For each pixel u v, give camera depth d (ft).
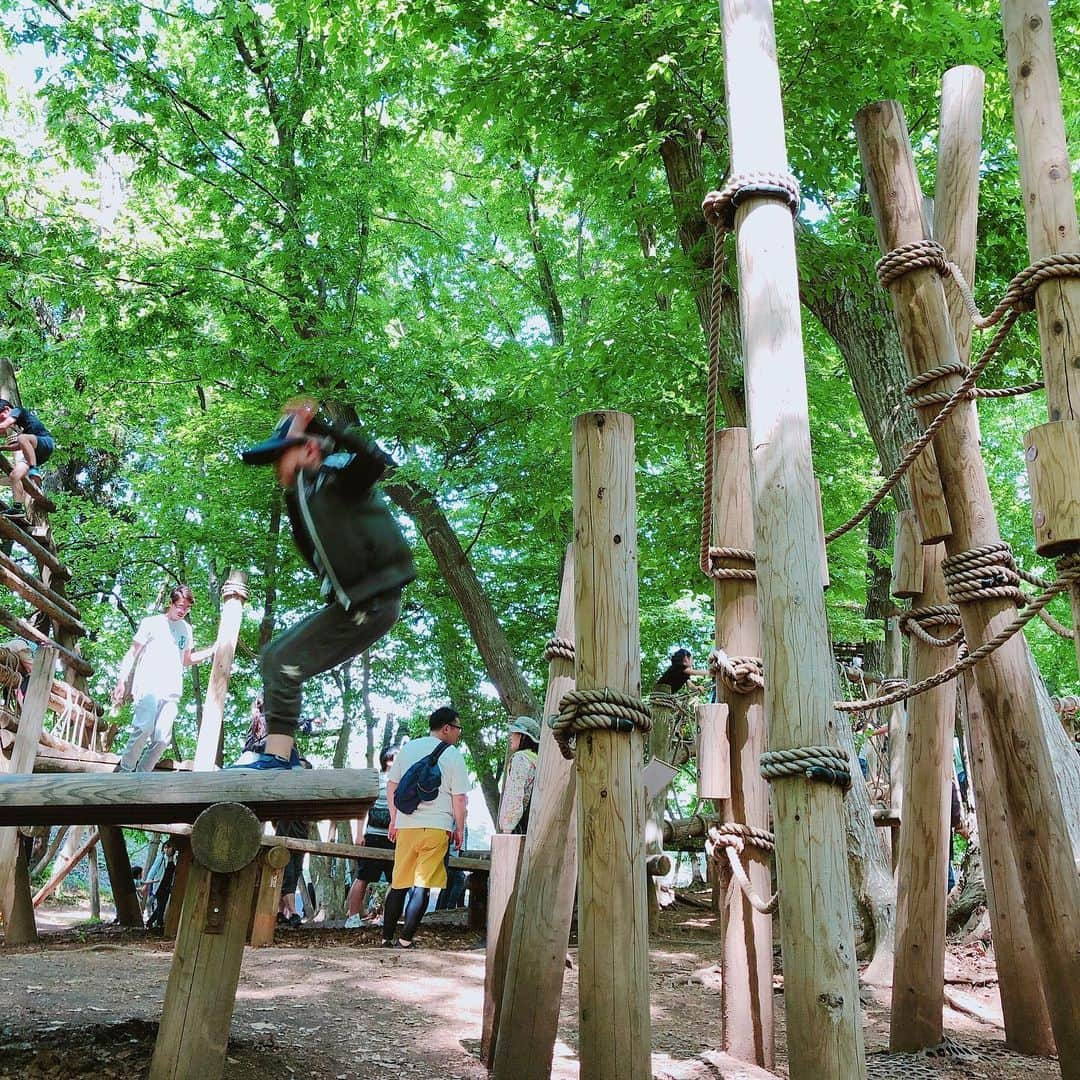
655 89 31.17
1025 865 14.40
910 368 15.79
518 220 57.93
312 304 45.83
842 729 25.16
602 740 12.31
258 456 13.76
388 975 21.70
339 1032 16.46
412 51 42.55
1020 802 14.44
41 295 46.16
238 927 12.50
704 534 15.97
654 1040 17.43
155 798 12.69
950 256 16.33
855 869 24.41
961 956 25.26
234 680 58.70
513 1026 14.06
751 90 13.08
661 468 49.60
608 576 12.62
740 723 15.98
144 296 45.32
